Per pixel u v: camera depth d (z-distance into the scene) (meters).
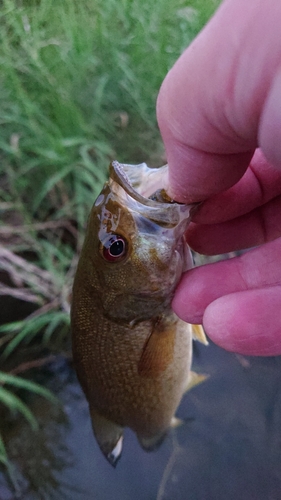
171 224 0.11
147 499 0.21
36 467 0.22
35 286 0.25
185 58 0.07
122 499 0.21
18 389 0.24
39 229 0.27
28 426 0.23
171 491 0.21
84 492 0.21
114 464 0.17
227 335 0.10
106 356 0.14
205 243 0.14
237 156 0.09
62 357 0.25
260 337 0.10
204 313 0.11
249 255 0.11
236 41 0.06
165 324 0.13
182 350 0.14
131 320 0.12
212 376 0.23
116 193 0.11
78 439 0.23
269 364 0.23
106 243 0.11
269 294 0.10
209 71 0.07
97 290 0.12
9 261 0.26
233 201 0.12
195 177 0.09
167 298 0.12
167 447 0.22
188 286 0.11
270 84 0.06
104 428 0.16
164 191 0.11
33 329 0.25
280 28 0.06
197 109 0.08
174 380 0.15
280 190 0.13
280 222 0.13
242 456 0.22
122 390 0.14
